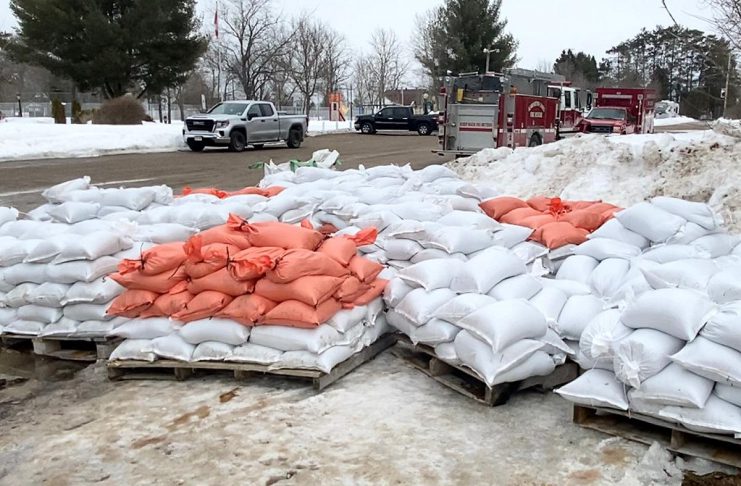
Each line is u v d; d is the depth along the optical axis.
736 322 3.35
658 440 3.64
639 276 4.62
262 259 4.57
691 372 3.43
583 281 5.19
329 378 4.57
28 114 48.25
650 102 26.02
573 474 3.42
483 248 5.34
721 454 3.43
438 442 3.77
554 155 11.68
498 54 50.53
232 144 22.61
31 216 6.72
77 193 6.59
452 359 4.42
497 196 7.41
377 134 37.25
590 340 3.87
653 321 3.58
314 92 53.53
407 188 7.52
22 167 17.75
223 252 4.76
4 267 5.46
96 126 25.45
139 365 4.79
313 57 50.59
